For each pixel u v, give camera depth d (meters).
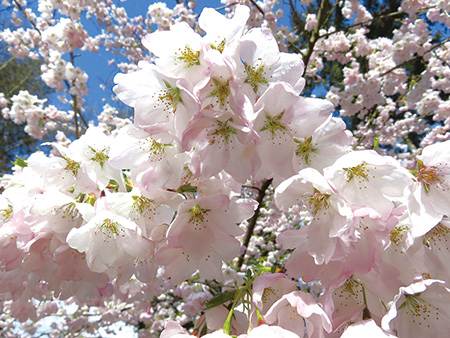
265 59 0.17
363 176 0.16
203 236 0.17
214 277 0.19
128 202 0.18
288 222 0.90
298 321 0.16
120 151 0.18
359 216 0.14
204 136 0.16
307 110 0.16
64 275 0.18
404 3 0.77
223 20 0.16
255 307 0.16
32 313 0.37
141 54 0.99
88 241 0.17
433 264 0.16
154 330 0.82
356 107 0.88
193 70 0.16
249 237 0.67
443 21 0.82
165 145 0.18
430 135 0.98
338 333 0.16
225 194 0.17
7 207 0.19
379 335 0.14
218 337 0.14
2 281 0.20
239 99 0.15
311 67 1.02
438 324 0.16
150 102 0.17
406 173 0.14
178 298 0.79
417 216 0.14
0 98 0.94
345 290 0.16
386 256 0.16
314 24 0.85
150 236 0.18
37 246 0.17
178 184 0.17
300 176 0.15
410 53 0.84
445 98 1.39
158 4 0.75
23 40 0.87
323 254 0.15
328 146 0.18
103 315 0.76
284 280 0.17
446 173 0.15
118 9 0.97
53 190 0.17
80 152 0.19
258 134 0.16
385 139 1.11
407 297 0.16
